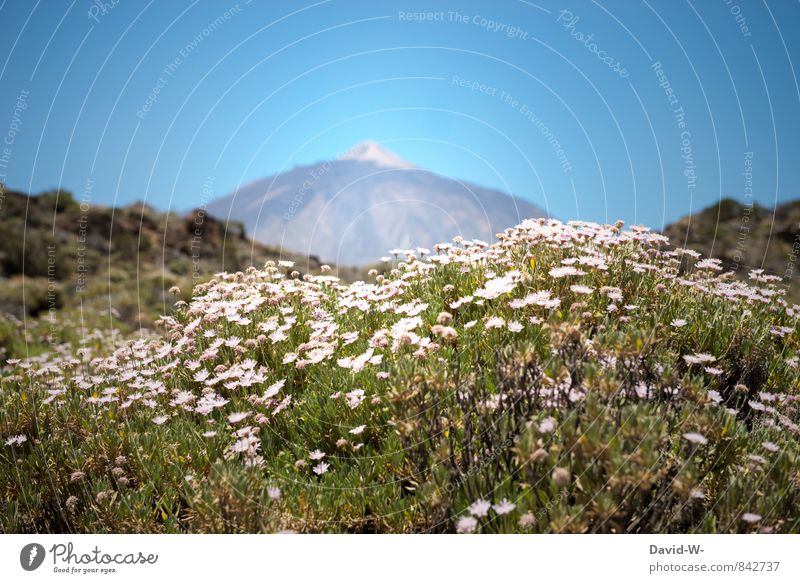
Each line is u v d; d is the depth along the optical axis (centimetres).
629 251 472
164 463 351
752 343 386
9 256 1742
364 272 1057
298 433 359
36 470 374
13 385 538
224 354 455
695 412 275
